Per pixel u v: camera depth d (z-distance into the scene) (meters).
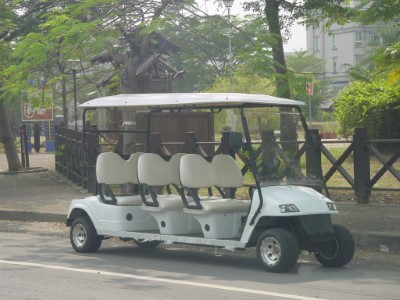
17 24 27.05
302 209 13.06
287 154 14.12
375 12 16.44
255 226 13.33
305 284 12.27
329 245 13.84
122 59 20.86
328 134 44.50
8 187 29.12
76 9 19.31
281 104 14.05
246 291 11.66
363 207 19.66
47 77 24.48
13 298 11.20
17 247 17.02
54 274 13.30
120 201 15.37
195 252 16.17
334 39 67.81
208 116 26.36
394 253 15.53
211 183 14.51
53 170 34.41
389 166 19.98
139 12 19.97
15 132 54.59
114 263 14.64
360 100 31.22
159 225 14.78
